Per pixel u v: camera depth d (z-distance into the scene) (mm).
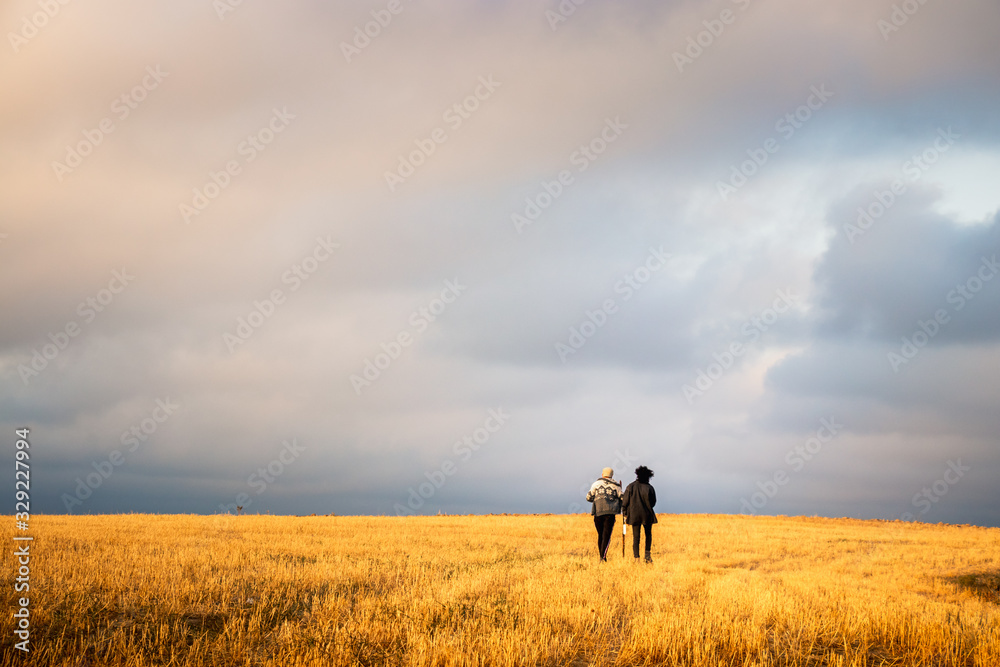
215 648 6523
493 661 6234
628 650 6652
